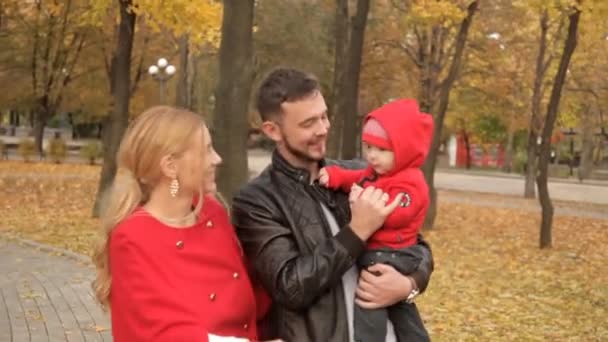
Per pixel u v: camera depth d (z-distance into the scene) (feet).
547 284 37.91
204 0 48.16
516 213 80.33
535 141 103.45
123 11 50.52
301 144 8.36
